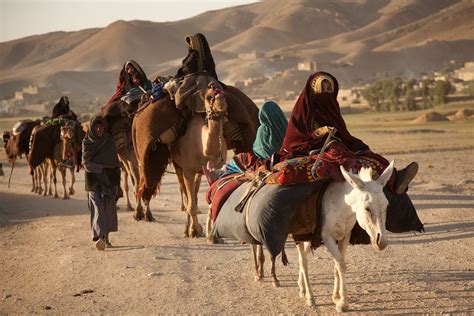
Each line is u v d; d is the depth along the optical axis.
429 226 15.05
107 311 9.38
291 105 186.50
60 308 9.66
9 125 164.50
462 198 19.42
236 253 13.06
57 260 13.23
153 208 20.94
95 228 13.87
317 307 9.13
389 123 95.88
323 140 9.13
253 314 8.96
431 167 31.03
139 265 12.22
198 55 15.57
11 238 16.47
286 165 8.76
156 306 9.52
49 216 20.42
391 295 9.55
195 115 14.94
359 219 8.01
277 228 8.70
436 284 10.09
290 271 11.32
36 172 28.52
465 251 12.47
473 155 37.88
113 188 14.05
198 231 15.14
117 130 18.27
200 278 11.09
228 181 10.17
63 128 24.50
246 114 15.02
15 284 11.48
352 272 11.09
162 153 15.58
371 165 8.73
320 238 8.80
